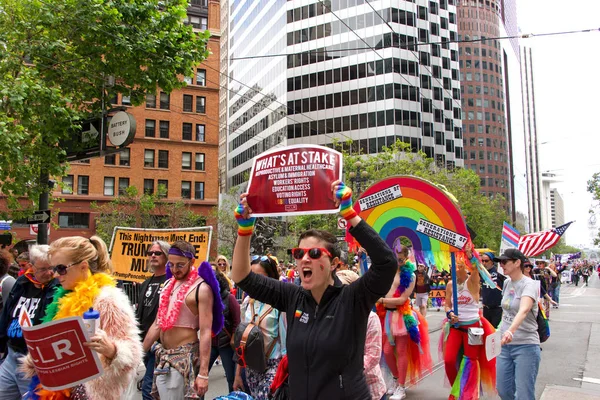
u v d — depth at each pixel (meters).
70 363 3.11
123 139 13.16
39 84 12.72
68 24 14.08
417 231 6.38
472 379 6.27
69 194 44.41
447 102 81.06
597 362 9.55
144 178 46.72
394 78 62.16
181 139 48.09
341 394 2.77
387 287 2.83
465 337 6.39
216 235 46.62
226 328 6.03
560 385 7.72
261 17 79.38
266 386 4.79
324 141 65.44
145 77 14.94
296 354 2.88
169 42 15.13
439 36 75.38
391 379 6.89
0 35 13.02
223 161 99.50
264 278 3.22
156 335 4.76
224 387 7.59
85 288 3.48
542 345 11.59
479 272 6.25
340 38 66.00
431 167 53.84
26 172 13.12
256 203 3.14
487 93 119.81
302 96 67.75
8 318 4.28
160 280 5.62
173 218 42.94
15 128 12.12
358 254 6.86
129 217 41.84
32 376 3.59
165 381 4.38
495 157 118.75
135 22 14.93
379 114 62.47
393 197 6.29
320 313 2.92
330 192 2.94
